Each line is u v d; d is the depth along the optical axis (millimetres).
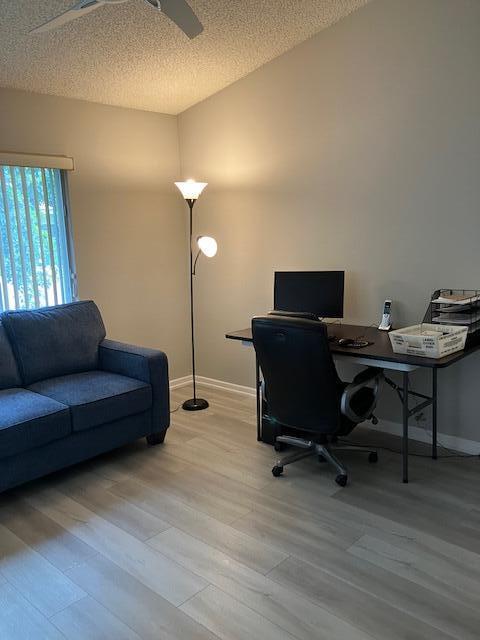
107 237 4043
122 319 4219
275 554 2195
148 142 4246
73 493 2775
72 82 3473
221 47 3357
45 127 3594
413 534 2309
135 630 1803
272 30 3256
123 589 2012
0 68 3111
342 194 3459
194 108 4270
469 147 2873
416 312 3223
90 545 2305
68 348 3455
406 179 3143
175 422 3771
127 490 2795
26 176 3521
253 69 3781
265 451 3242
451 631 1750
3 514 2582
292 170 3709
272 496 2682
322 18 3211
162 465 3086
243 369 4352
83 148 3824
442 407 3191
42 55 3057
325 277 3387
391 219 3246
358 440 3355
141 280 4312
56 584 2055
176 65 3502
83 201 3861
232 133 4039
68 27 2803
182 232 4590
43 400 2900
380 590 1957
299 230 3744
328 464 3025
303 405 2705
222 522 2453
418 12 2941
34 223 3596
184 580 2053
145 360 3279
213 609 1887
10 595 2000
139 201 4230
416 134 3062
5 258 3457
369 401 2779
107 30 2898
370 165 3289
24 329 3299
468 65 2809
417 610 1850
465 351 2641
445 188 2994
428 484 2752
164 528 2422
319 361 2508
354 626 1782
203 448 3311
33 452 2742
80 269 3893
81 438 2951
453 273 3035
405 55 3033
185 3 2111
